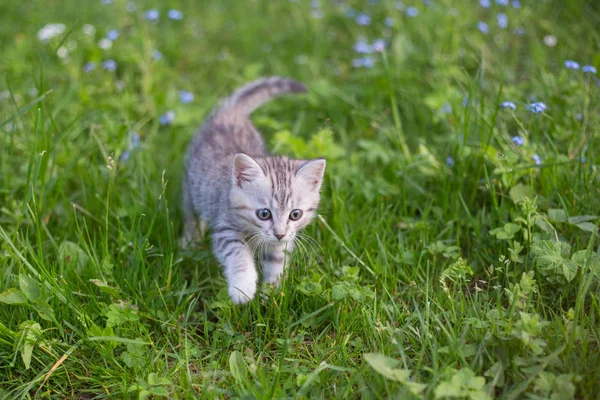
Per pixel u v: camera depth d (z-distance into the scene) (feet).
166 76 4.47
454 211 3.71
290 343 3.31
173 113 4.09
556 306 3.38
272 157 3.60
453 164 3.79
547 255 3.37
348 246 3.60
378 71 4.31
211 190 3.66
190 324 3.41
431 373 3.19
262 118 4.11
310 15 4.79
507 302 3.41
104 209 3.73
